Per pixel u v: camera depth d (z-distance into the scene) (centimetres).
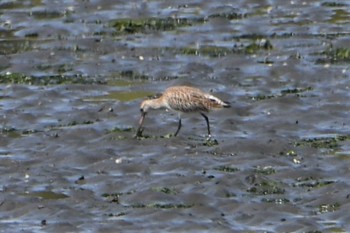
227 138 3288
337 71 3891
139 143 3247
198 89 3472
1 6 4925
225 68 3997
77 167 3106
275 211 2775
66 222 2748
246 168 3039
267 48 4231
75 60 4153
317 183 2947
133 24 4597
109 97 3709
